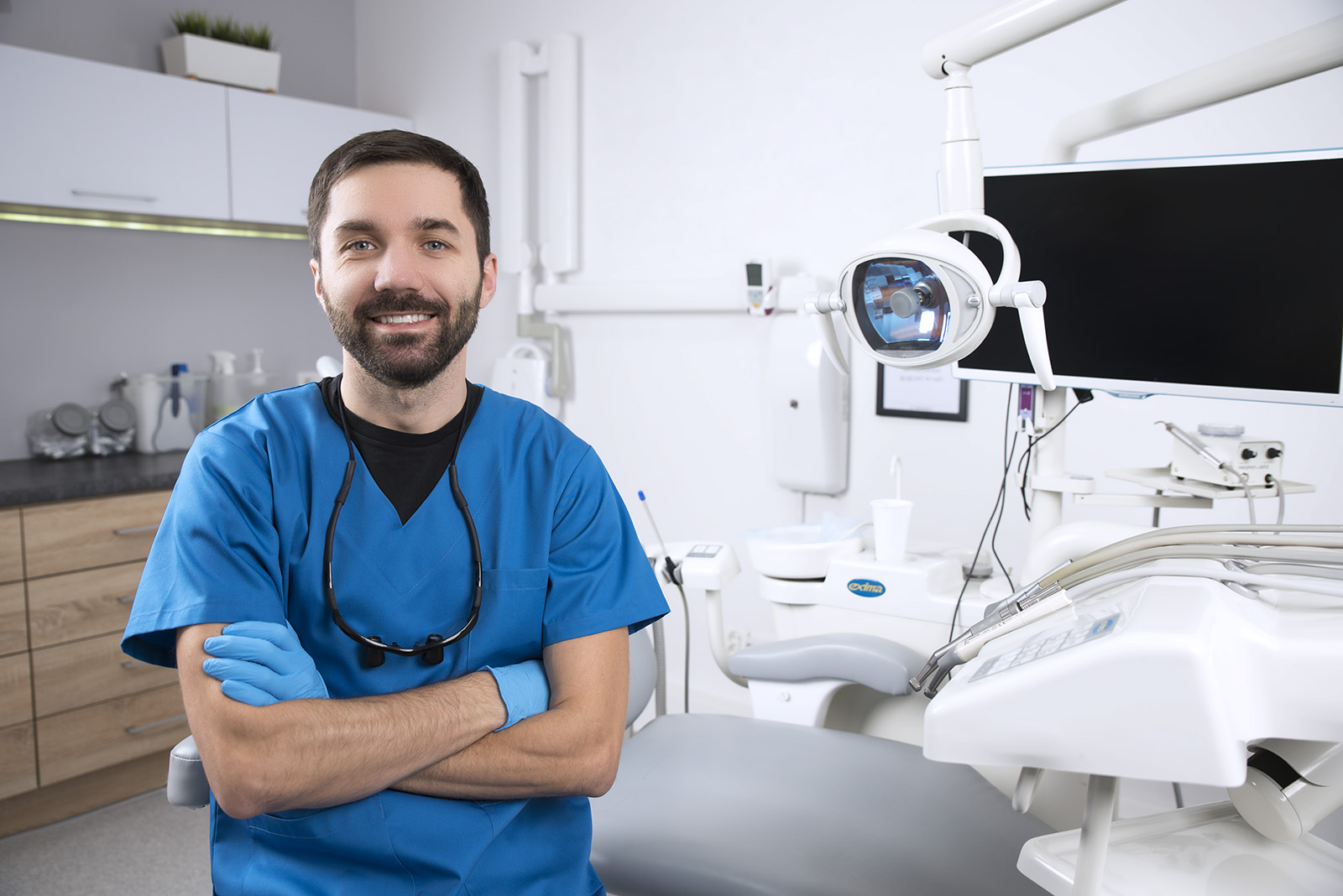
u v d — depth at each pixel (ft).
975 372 4.87
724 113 8.77
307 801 2.90
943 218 3.30
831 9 8.01
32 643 7.39
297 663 3.05
